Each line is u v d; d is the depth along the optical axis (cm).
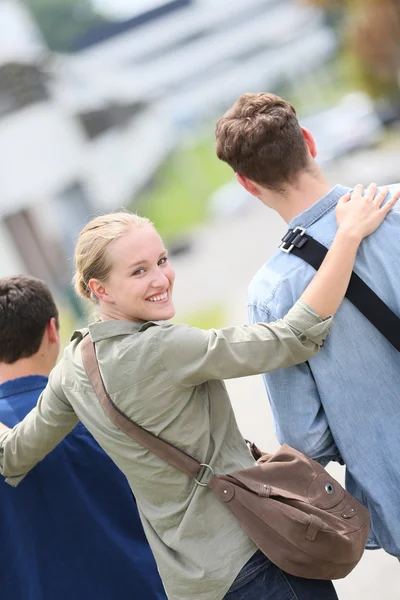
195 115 12900
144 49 12875
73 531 748
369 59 9294
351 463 655
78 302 7181
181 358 599
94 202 10875
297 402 655
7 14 12838
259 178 663
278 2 12738
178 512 612
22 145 10388
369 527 622
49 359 786
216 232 9500
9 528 736
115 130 11556
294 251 654
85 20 12838
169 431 607
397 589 1041
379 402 647
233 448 624
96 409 627
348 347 641
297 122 664
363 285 636
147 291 621
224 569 600
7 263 10038
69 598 741
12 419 753
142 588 758
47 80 10788
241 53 13062
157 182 12094
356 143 9594
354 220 634
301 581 612
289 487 609
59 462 753
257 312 662
